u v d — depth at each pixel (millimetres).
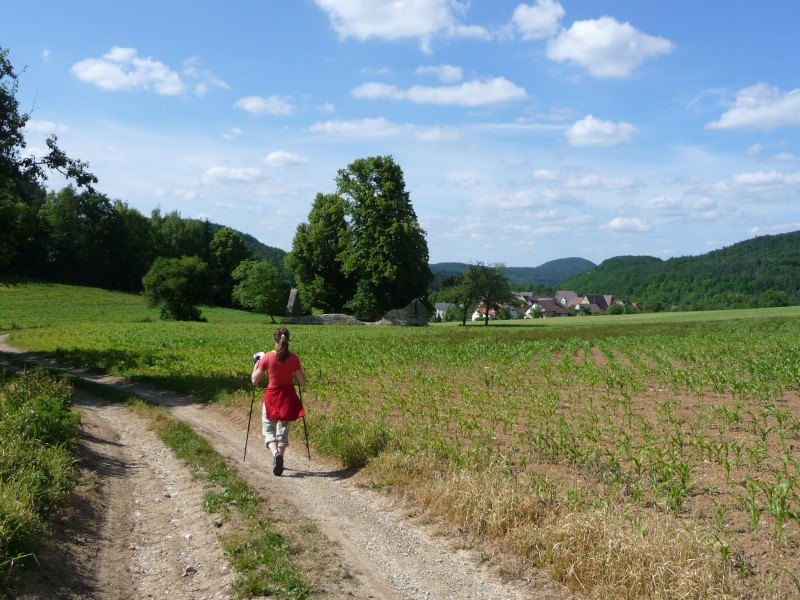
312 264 73750
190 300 69875
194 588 5254
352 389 16266
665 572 4875
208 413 15664
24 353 33594
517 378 17750
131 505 7641
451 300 72500
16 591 4504
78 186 24766
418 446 9289
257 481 8625
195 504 7555
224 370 22438
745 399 13367
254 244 194375
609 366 20578
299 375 9133
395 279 62906
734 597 4590
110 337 39531
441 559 6039
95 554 5812
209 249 108812
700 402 13266
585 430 9875
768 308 100750
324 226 72750
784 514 5590
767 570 5094
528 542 5934
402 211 63938
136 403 15789
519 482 7180
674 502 6465
